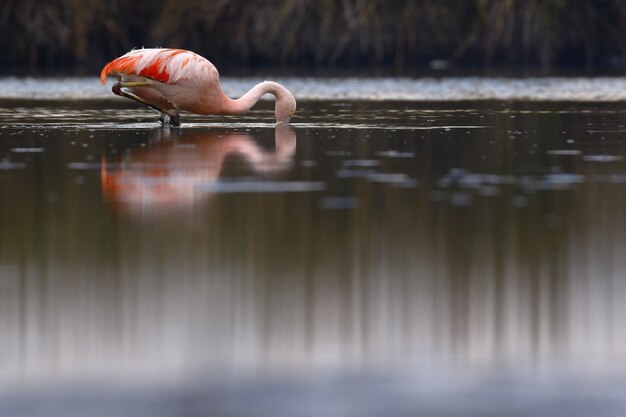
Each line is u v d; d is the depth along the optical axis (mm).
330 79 74938
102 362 14477
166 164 30984
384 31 92250
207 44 92562
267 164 31031
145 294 17406
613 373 14086
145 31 93625
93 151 34031
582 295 17484
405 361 14570
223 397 13273
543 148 34750
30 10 89875
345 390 13500
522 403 13117
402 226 22344
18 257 19750
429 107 52844
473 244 20766
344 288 17828
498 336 15594
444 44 93812
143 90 41562
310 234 21625
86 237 21344
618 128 41375
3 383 13742
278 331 15688
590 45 93938
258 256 19797
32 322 16062
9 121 44531
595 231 21844
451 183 27625
